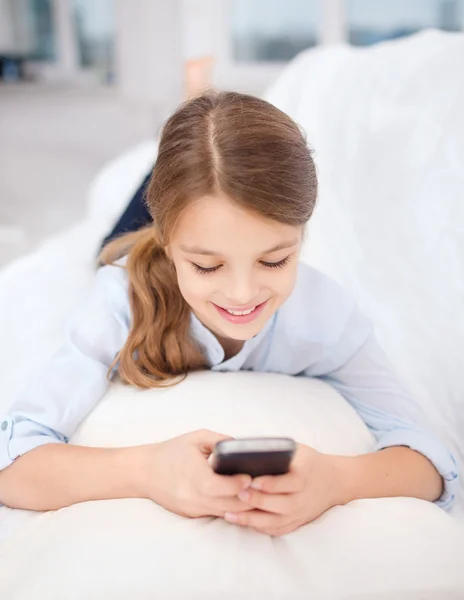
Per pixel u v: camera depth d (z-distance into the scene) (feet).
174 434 2.39
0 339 3.76
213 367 2.87
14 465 2.35
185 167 2.06
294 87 5.27
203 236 2.07
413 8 8.46
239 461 1.81
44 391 2.55
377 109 4.31
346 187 4.18
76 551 1.88
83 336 2.77
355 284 3.69
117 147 9.27
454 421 2.97
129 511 2.06
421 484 2.36
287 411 2.50
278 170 2.03
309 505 2.04
